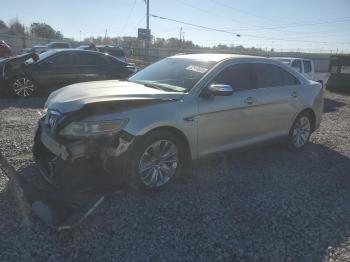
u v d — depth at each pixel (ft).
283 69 18.74
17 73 32.30
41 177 13.97
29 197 11.75
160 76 16.01
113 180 12.53
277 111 17.78
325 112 35.42
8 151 17.04
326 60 140.67
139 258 9.74
